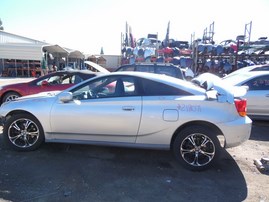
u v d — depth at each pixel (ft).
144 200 10.46
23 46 88.17
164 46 64.90
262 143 18.28
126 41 78.33
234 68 50.85
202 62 55.52
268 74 23.18
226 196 11.00
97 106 14.05
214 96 13.39
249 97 22.67
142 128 13.69
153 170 13.26
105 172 12.84
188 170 13.41
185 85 14.06
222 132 13.14
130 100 13.82
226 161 14.78
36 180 11.73
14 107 15.01
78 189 11.10
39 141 15.10
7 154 14.69
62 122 14.46
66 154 14.96
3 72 89.20
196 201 10.55
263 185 12.04
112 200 10.37
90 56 134.72
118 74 14.58
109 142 14.30
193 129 13.21
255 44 54.08
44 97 15.29
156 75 14.69
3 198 10.20
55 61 104.27
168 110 13.37
